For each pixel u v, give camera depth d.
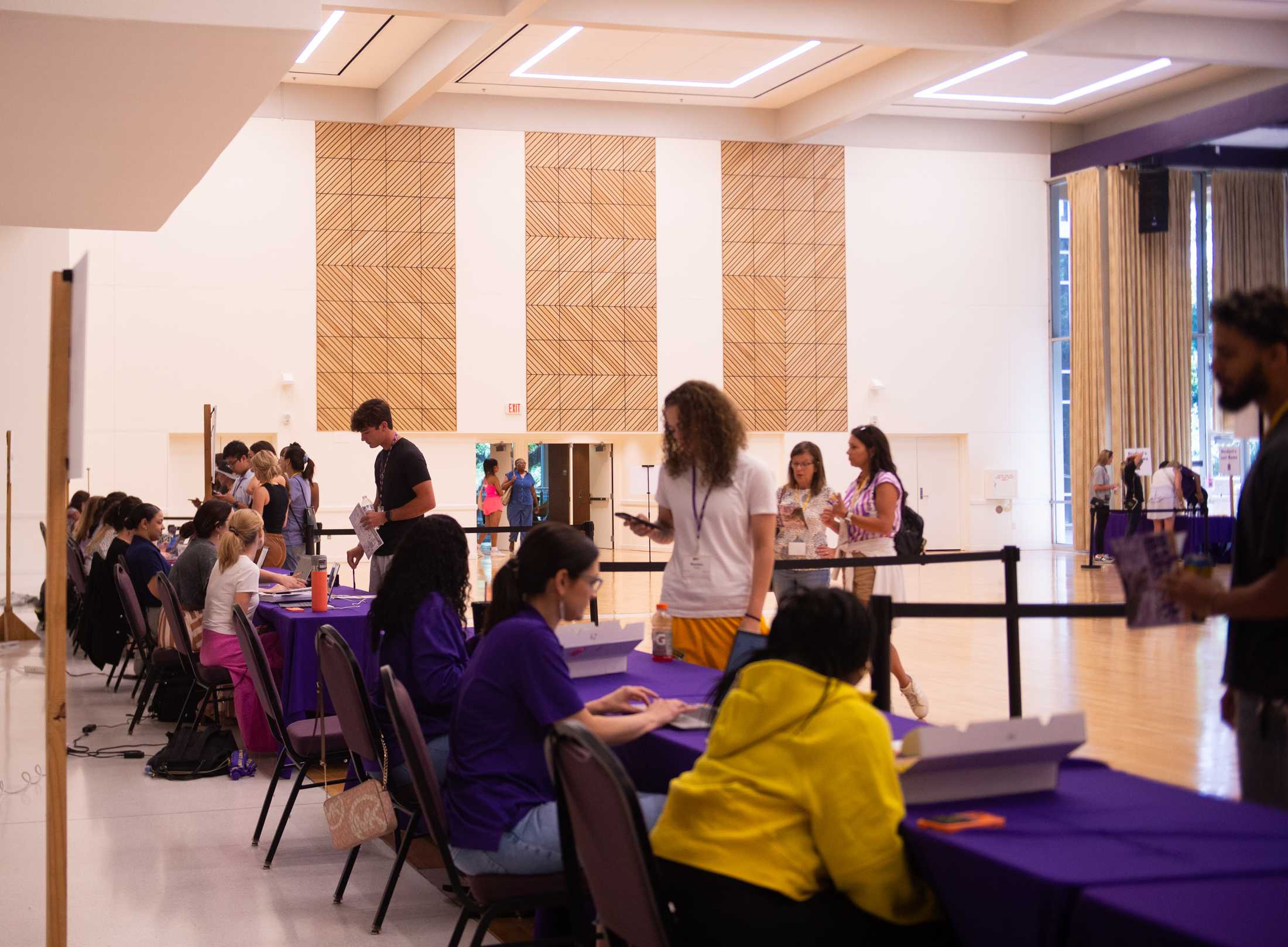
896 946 2.02
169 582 6.29
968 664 7.84
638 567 5.00
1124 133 18.72
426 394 17.61
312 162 17.12
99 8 5.37
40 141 7.35
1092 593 12.48
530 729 2.87
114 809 4.98
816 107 18.11
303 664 5.34
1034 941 1.65
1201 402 19.56
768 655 2.20
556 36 15.05
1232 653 2.30
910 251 19.73
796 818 2.04
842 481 19.39
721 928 2.02
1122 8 13.33
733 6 13.58
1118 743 5.15
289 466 9.55
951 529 20.17
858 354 19.52
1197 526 15.46
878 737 2.02
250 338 16.81
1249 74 17.17
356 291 17.31
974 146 19.98
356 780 4.23
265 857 4.32
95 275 16.17
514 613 2.98
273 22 5.55
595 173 18.38
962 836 1.86
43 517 13.61
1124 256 19.08
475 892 2.82
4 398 13.48
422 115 17.59
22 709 7.25
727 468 3.71
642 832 2.01
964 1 14.37
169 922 3.64
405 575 3.71
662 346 18.67
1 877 4.09
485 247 17.89
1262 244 19.59
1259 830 1.87
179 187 8.70
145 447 16.33
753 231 19.06
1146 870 1.68
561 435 18.38
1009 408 20.19
